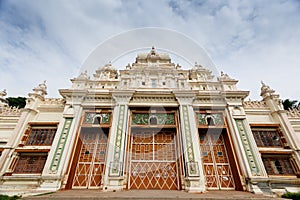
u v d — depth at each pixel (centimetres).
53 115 1061
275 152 897
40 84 1205
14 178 825
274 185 800
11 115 1070
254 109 1084
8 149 894
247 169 822
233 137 938
